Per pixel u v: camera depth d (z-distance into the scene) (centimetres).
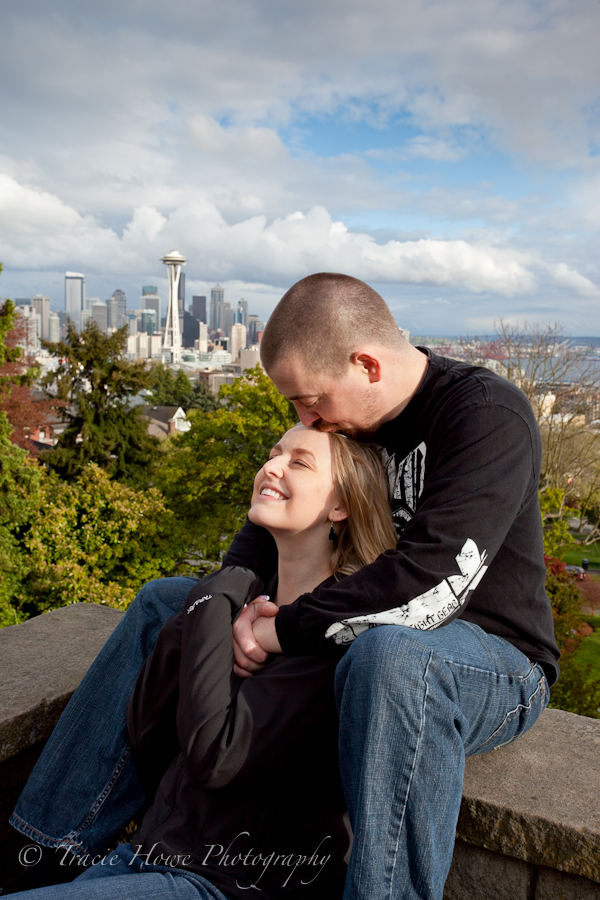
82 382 2498
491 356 2028
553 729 183
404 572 135
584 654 1373
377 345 163
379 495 164
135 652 169
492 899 151
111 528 1456
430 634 136
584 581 1998
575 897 142
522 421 153
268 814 131
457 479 145
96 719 167
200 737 128
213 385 9869
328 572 164
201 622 140
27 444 2545
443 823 118
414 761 116
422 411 169
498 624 154
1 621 1349
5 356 1761
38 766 165
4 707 179
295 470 160
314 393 167
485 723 144
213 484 1730
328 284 167
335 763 135
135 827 188
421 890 114
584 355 1981
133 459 2556
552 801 147
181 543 1550
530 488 156
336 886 130
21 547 1480
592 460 1953
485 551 141
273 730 129
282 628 141
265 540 192
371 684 119
